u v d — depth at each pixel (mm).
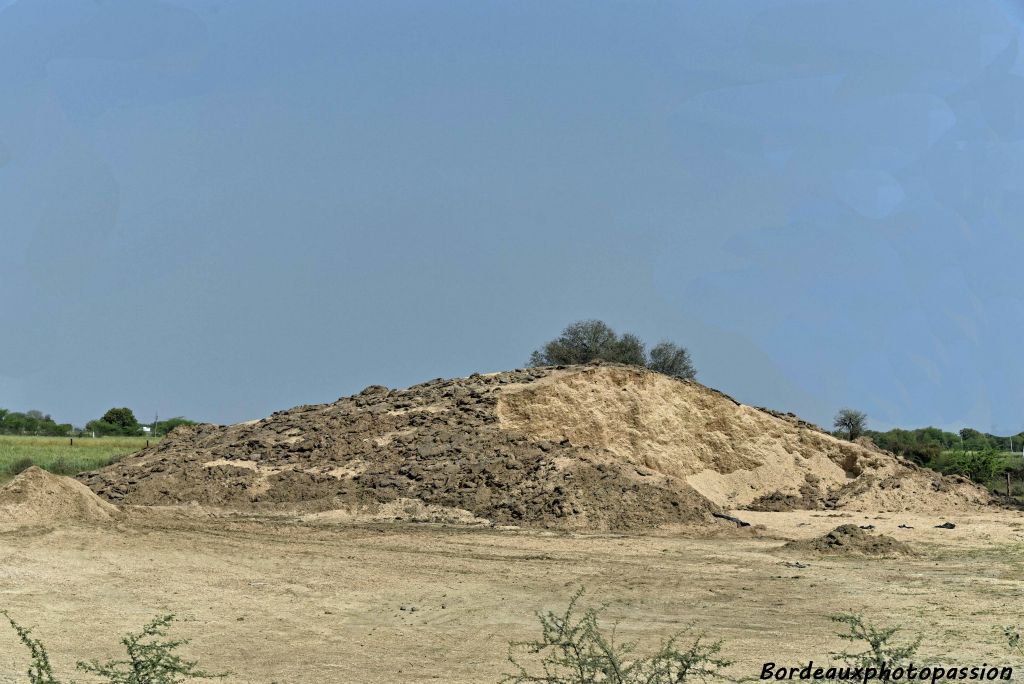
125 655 14859
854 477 46281
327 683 13508
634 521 32969
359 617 17953
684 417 46031
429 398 44750
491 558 25359
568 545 28266
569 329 70500
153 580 20812
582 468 35469
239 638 16188
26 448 73188
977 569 24312
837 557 26469
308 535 28688
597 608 18969
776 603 19609
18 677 13398
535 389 43188
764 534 32312
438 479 36219
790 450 46781
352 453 39750
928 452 70562
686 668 11852
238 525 30266
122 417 121812
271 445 41375
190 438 47438
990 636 16297
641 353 70625
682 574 23266
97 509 29125
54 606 18219
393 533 29906
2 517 26938
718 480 44312
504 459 36938
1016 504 44406
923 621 17688
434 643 15992
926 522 36438
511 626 17328
